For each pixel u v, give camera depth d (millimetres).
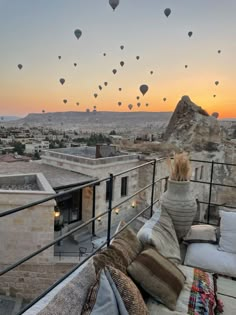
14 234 7422
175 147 14234
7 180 9148
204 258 2361
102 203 10930
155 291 1597
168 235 2324
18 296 7668
